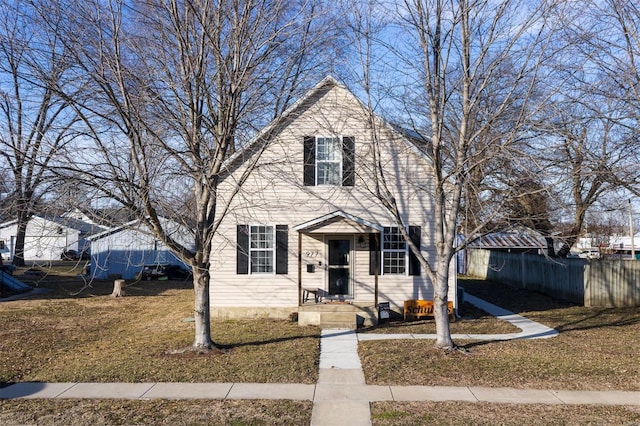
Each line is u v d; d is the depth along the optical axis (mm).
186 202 11625
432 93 11680
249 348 11852
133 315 18172
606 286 19516
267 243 16531
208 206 11906
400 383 9227
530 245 32750
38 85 9531
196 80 10844
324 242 16578
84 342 13320
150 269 30828
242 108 11562
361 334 13797
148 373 9836
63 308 19438
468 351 11516
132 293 24547
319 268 16500
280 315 16391
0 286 22406
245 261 16500
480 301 21094
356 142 16062
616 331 14352
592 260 19953
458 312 17812
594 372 9828
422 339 12898
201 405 8070
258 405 8055
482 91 12016
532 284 24938
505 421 7320
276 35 10766
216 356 11039
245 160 16297
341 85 15789
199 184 11602
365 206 16375
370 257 16531
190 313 17859
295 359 10773
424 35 11148
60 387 9102
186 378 9508
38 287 26078
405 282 16375
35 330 14852
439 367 10148
